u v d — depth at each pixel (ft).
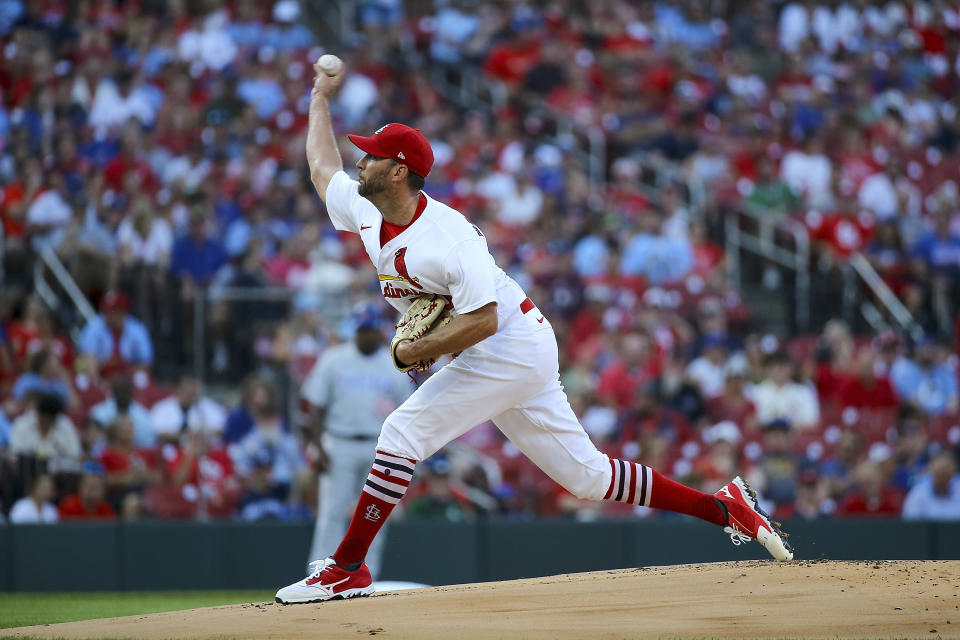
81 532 93.15
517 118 172.65
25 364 106.32
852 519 100.99
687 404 117.91
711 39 194.49
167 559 94.63
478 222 148.77
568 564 97.76
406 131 45.14
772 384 121.39
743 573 48.14
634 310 132.05
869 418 124.88
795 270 149.69
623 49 186.70
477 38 185.57
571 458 48.75
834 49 195.62
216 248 127.03
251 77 162.71
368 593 48.29
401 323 46.50
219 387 115.65
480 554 96.94
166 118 152.66
